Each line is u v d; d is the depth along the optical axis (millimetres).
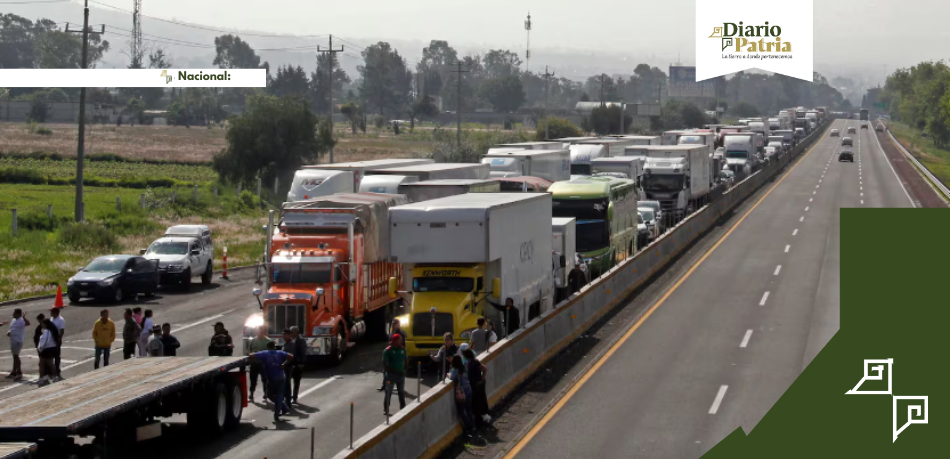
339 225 43094
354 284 42938
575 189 59781
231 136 126438
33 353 44875
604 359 41531
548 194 48375
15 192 112875
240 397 32031
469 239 39188
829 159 197625
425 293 39750
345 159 164125
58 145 195750
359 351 44812
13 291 60594
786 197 120688
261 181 125500
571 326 45812
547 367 40125
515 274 42562
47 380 38125
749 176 130250
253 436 30484
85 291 57656
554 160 87625
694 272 66625
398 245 39719
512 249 42125
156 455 28297
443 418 29328
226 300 60312
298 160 127938
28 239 78688
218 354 35719
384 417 32531
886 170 166250
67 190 117750
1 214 91500
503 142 171000
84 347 45844
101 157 163625
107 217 92875
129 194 115125
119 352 45000
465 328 38938
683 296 57344
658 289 60031
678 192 90188
